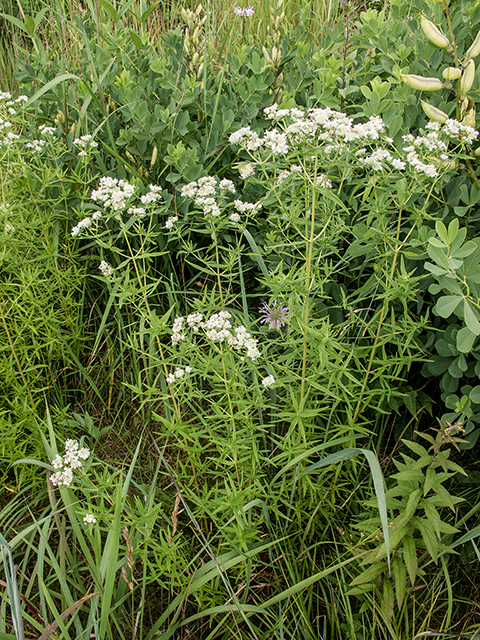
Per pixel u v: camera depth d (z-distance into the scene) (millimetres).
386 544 1354
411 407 2045
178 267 2797
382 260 1834
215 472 1754
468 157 1765
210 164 2682
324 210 1832
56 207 2719
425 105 1788
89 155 2430
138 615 1616
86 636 1528
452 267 1504
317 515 1961
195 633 1771
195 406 2404
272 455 2098
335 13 3936
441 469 2072
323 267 1843
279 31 3270
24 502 2150
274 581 1854
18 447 2072
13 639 1381
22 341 2287
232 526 1728
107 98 2883
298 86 2893
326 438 1940
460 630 1737
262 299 2771
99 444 2379
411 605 1785
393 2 2691
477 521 1937
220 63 3328
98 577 1543
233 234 2734
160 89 2842
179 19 4125
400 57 2385
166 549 1570
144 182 2715
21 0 4301
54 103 2965
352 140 1549
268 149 1888
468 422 1929
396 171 1820
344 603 1731
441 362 2006
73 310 2658
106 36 2920
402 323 1799
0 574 1877
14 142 2301
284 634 1749
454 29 2277
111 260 2738
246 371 2176
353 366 2104
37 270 2215
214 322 1554
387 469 2148
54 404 2451
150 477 2236
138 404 2492
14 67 3920
